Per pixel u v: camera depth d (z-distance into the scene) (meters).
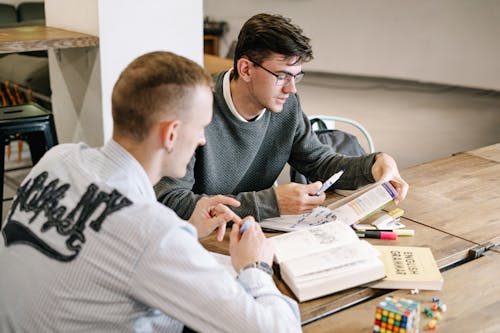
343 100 5.79
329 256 1.40
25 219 1.11
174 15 3.09
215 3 6.58
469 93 5.73
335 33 6.20
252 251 1.24
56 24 3.30
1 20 5.15
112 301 1.02
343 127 5.22
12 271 1.07
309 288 1.31
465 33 5.59
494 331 1.22
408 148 4.78
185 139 1.12
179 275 1.01
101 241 1.02
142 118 1.08
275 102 1.76
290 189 1.66
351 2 6.03
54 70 3.48
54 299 1.03
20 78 4.27
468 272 1.46
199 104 1.11
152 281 1.01
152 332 1.10
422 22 5.77
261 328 1.04
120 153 1.11
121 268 1.01
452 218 1.76
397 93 5.90
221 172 1.90
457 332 1.21
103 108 3.04
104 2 2.89
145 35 3.03
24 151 4.48
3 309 1.07
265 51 1.68
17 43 2.74
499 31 5.41
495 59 5.51
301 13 6.30
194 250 1.04
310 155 2.05
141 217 1.03
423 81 5.94
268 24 1.67
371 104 5.69
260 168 2.03
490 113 5.39
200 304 1.02
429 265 1.44
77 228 1.04
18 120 2.94
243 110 1.84
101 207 1.04
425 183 2.03
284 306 1.13
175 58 1.11
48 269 1.03
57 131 3.61
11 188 3.79
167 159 1.13
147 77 1.07
